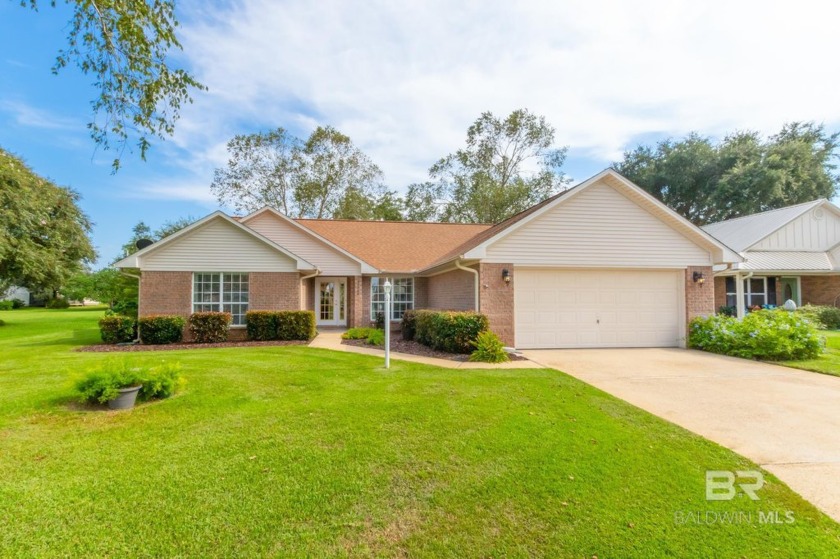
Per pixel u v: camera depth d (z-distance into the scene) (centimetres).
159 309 1369
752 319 1077
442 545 285
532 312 1165
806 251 2053
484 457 418
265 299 1433
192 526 303
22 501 331
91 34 612
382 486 362
